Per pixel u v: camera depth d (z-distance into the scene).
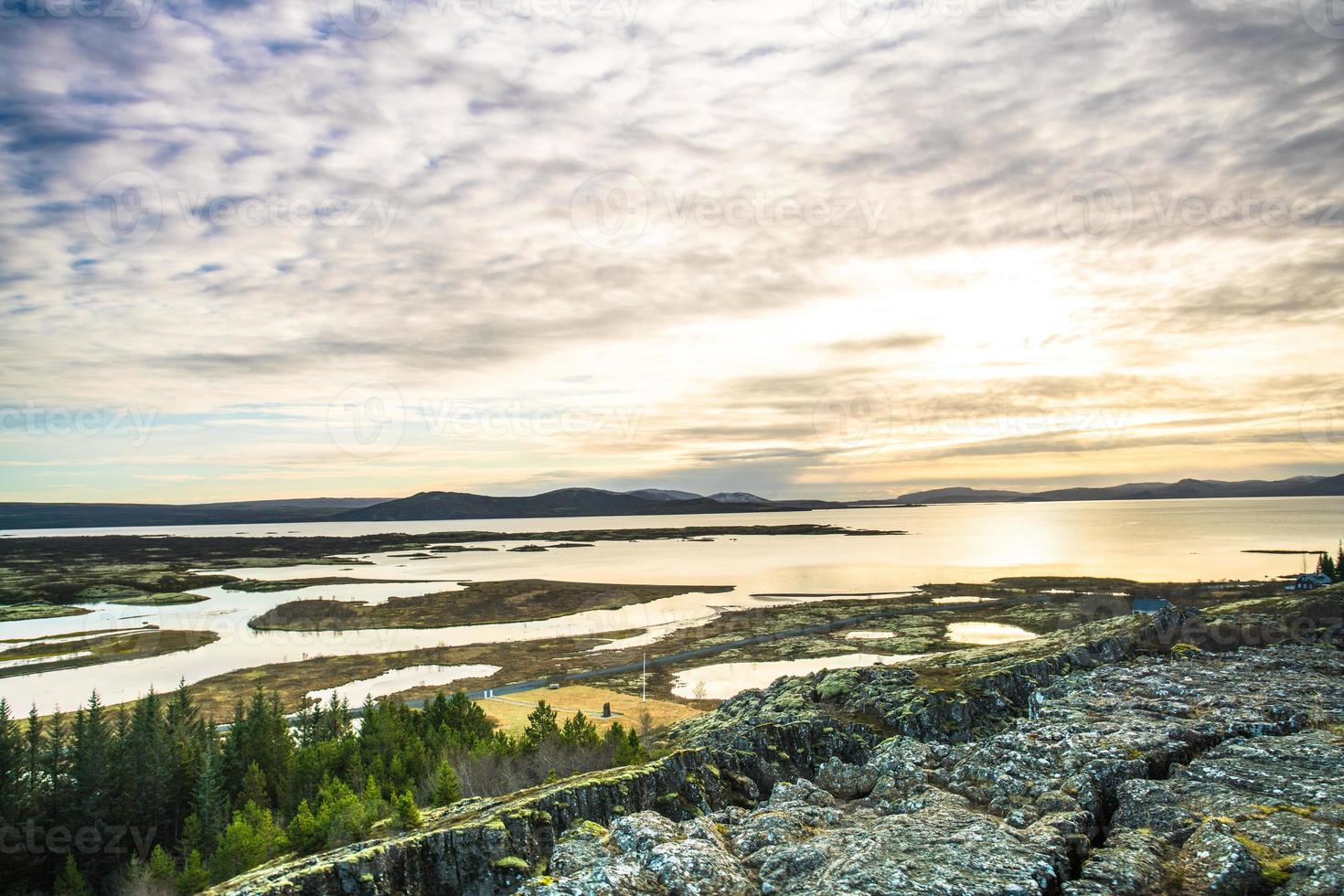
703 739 76.44
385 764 84.38
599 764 78.69
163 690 144.62
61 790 80.94
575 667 160.12
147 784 84.12
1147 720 41.50
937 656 106.19
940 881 22.09
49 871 75.38
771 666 156.12
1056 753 36.47
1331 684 51.09
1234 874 21.09
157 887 64.88
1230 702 44.88
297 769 85.56
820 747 68.25
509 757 80.88
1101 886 21.34
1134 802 28.91
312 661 170.38
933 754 42.47
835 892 22.08
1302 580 191.00
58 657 176.88
